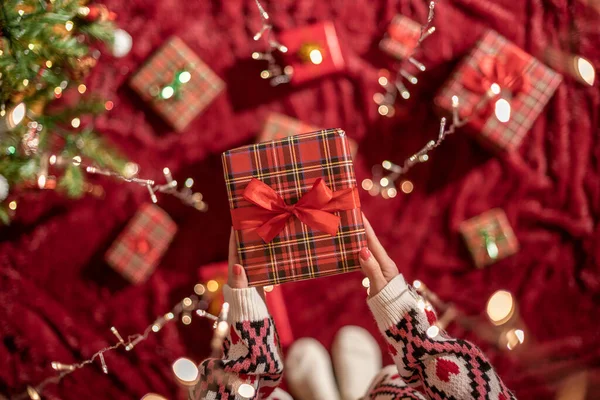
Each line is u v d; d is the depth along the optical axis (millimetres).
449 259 1794
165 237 1774
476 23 1817
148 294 1793
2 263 1791
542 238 1795
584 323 1777
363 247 1409
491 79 1720
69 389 1769
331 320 1789
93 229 1805
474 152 1800
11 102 1493
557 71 1808
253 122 1811
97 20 1612
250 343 1388
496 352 1771
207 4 1822
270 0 1819
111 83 1808
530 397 1756
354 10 1823
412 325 1375
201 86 1780
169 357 1777
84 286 1797
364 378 1735
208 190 1808
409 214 1802
